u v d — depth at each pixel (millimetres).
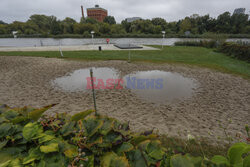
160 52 20500
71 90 6891
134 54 18422
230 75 9742
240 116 4719
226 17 76250
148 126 4031
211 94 6613
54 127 1241
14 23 85562
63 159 930
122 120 4348
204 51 21828
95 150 1000
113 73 10000
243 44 17328
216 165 883
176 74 9898
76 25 79062
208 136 3562
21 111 1407
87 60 14289
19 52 19031
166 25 84000
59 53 18375
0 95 6207
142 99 5973
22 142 1010
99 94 6438
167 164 949
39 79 8562
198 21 81188
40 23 89750
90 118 1204
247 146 848
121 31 79875
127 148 1006
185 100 5941
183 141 3213
